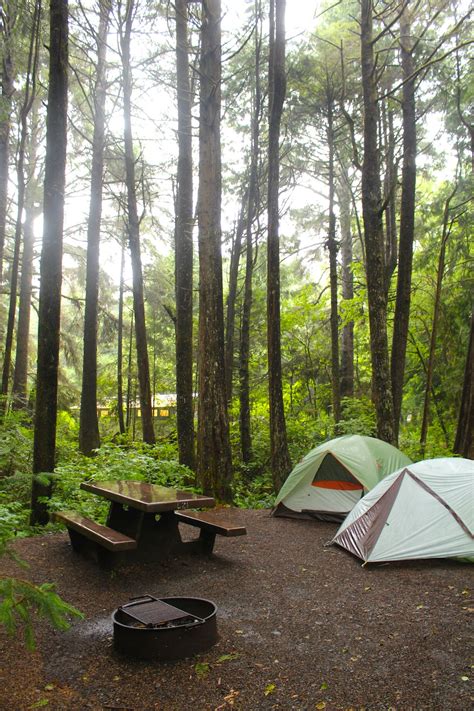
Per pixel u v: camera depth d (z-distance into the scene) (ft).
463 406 45.44
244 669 12.01
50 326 23.53
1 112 39.29
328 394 65.31
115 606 15.56
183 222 39.50
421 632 13.84
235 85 53.72
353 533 21.81
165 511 19.35
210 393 31.37
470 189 49.06
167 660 12.37
